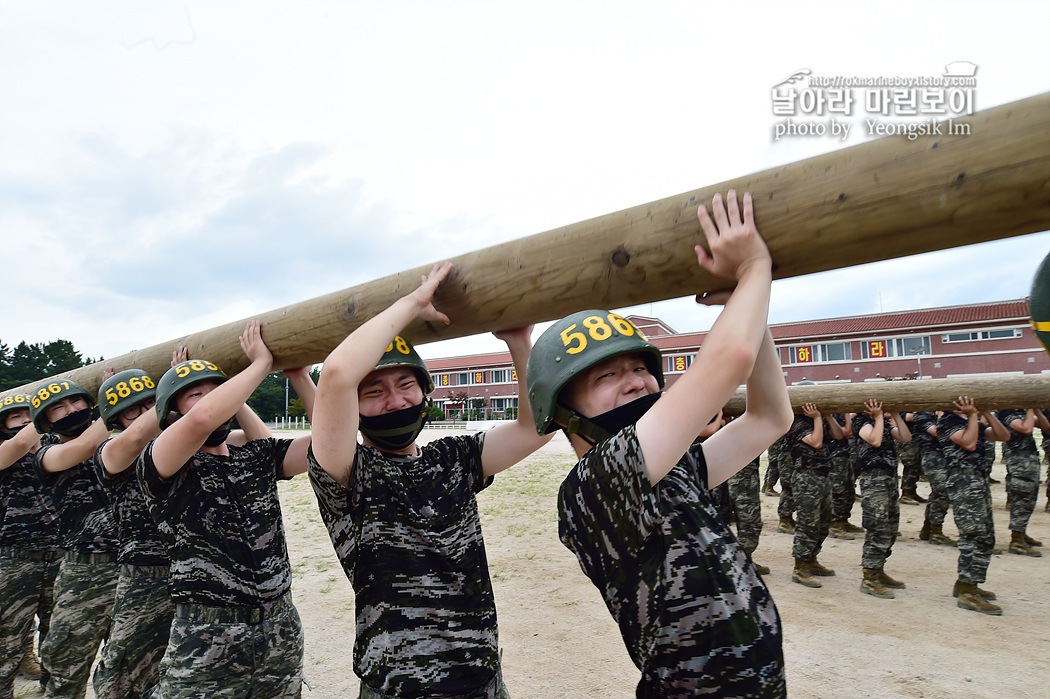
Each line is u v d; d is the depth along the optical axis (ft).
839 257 4.74
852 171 4.46
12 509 13.83
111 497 10.57
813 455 19.52
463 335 7.72
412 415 7.09
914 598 17.66
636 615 4.30
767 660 4.09
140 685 10.16
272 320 9.24
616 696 11.95
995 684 12.22
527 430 7.53
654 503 4.19
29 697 13.26
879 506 18.11
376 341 6.31
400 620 6.33
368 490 6.74
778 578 19.88
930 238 4.36
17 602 13.50
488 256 6.77
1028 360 94.22
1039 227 4.07
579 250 5.97
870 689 12.03
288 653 8.60
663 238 5.37
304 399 10.06
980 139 4.02
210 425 8.25
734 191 4.91
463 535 6.93
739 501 20.34
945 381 18.51
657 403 4.34
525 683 12.51
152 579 10.43
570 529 4.69
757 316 4.35
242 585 8.30
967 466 17.38
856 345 107.04
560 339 5.06
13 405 15.44
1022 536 22.61
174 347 11.70
